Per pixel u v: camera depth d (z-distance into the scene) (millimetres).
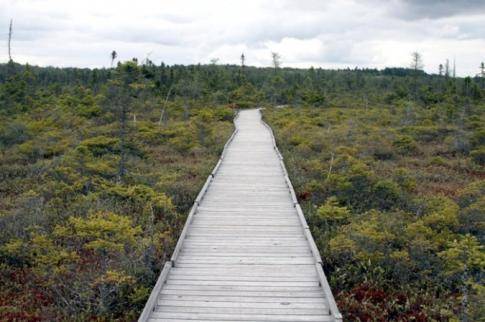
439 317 7598
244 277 8289
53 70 61156
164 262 9180
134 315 7543
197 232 10625
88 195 13094
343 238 9312
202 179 16047
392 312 7812
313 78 58062
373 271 8812
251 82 57906
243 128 31531
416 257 9117
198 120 27828
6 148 21484
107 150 19188
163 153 21375
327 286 7527
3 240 10125
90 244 8523
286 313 7047
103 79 43281
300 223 11281
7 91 32500
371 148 21844
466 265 8078
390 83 55844
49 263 8891
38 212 11898
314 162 17859
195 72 49188
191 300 7434
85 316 7582
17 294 8461
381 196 13273
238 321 6805
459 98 39062
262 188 14758
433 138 26078
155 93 38094
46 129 25203
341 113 36875
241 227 10977
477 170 19500
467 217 10828
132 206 12883
